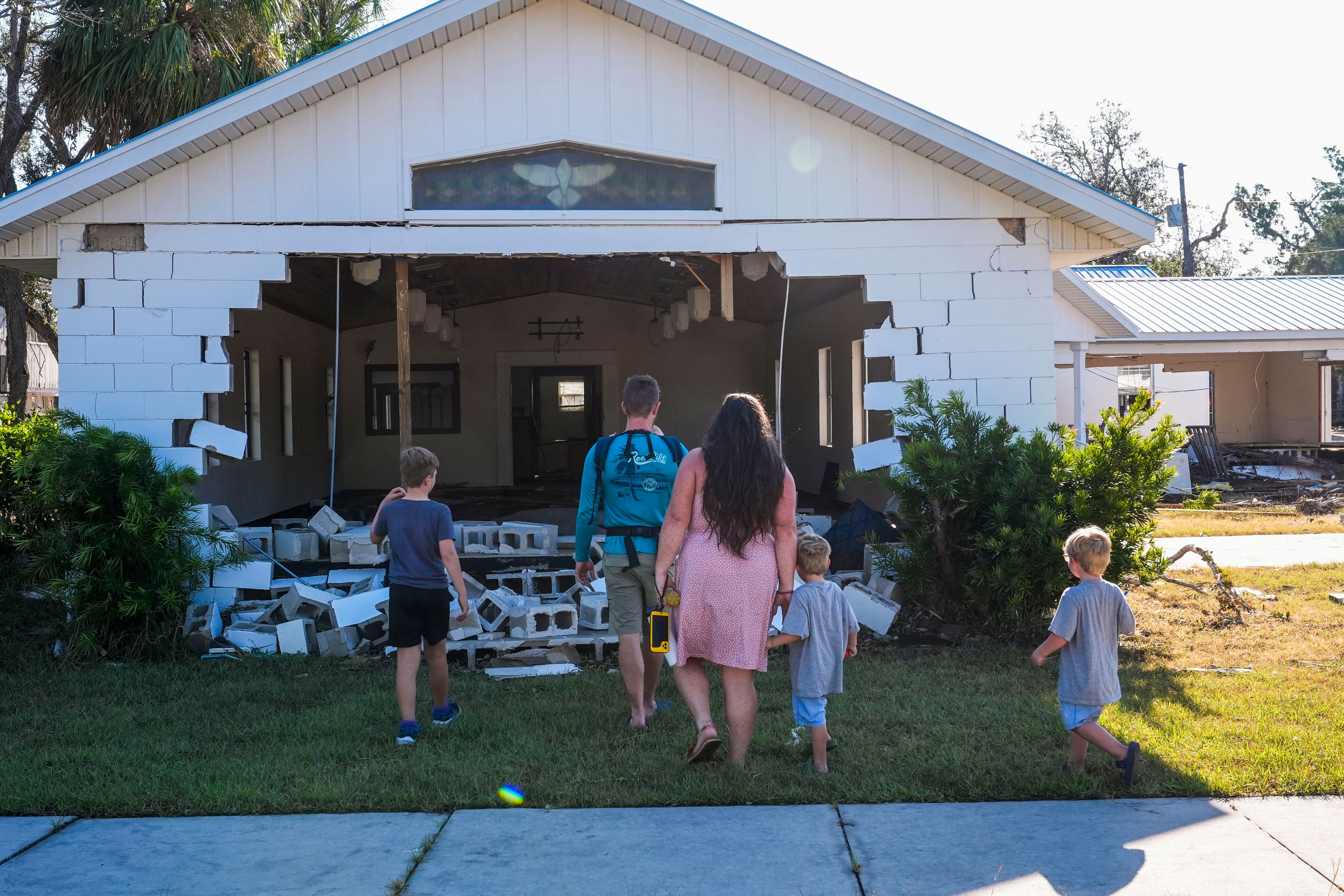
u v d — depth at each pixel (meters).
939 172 8.21
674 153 8.08
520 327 18.28
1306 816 3.90
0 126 15.98
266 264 7.85
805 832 3.80
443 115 7.95
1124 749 4.16
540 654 6.65
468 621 6.67
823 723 4.41
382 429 18.00
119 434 7.03
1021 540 6.95
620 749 4.77
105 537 6.66
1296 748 4.62
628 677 5.08
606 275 14.55
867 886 3.34
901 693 5.74
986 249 8.22
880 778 4.30
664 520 4.66
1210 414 24.61
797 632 4.38
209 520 7.79
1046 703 5.50
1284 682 5.88
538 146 8.02
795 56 7.79
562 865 3.52
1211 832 3.75
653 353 18.45
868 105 7.85
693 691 4.44
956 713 5.33
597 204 8.12
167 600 6.65
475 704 5.58
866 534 8.35
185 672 6.40
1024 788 4.18
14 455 7.37
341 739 4.96
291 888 3.35
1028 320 8.22
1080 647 4.22
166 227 7.80
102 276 7.77
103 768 4.54
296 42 18.05
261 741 4.97
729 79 8.12
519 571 8.22
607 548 5.12
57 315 7.90
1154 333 17.33
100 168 7.48
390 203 7.93
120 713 5.47
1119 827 3.81
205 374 7.81
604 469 5.11
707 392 18.50
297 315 13.45
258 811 4.06
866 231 8.20
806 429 15.27
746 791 4.15
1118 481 7.10
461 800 4.11
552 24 8.02
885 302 8.23
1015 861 3.52
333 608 6.92
